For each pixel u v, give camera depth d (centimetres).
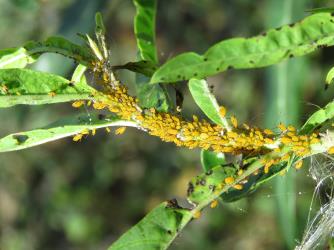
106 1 36
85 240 72
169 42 62
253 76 60
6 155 72
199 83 21
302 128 21
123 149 70
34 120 63
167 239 22
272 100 29
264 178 22
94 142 71
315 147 21
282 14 29
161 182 68
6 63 21
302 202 41
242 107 59
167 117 21
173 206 22
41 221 72
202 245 61
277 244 57
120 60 65
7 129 62
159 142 68
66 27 36
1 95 20
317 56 49
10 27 58
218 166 22
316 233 24
